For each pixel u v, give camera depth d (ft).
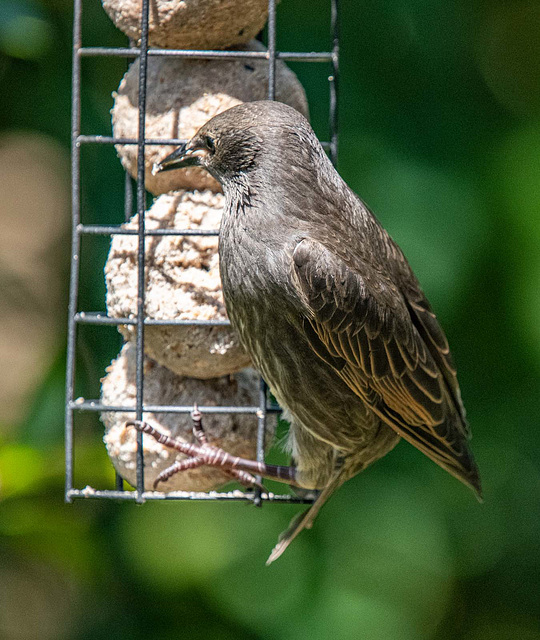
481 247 36.40
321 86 37.06
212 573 39.17
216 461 28.55
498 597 41.63
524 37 41.01
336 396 28.09
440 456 29.09
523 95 40.06
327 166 27.61
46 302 40.88
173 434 29.30
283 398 28.12
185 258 28.43
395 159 36.78
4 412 39.14
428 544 38.99
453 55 38.45
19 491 33.86
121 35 37.14
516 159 37.35
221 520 40.01
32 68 37.06
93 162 35.91
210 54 28.35
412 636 38.65
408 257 35.73
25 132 37.88
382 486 39.11
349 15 37.70
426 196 36.45
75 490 29.53
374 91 37.45
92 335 35.96
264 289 26.48
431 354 29.55
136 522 39.22
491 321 36.99
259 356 27.55
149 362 29.91
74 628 40.93
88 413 35.91
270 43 28.43
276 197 26.58
